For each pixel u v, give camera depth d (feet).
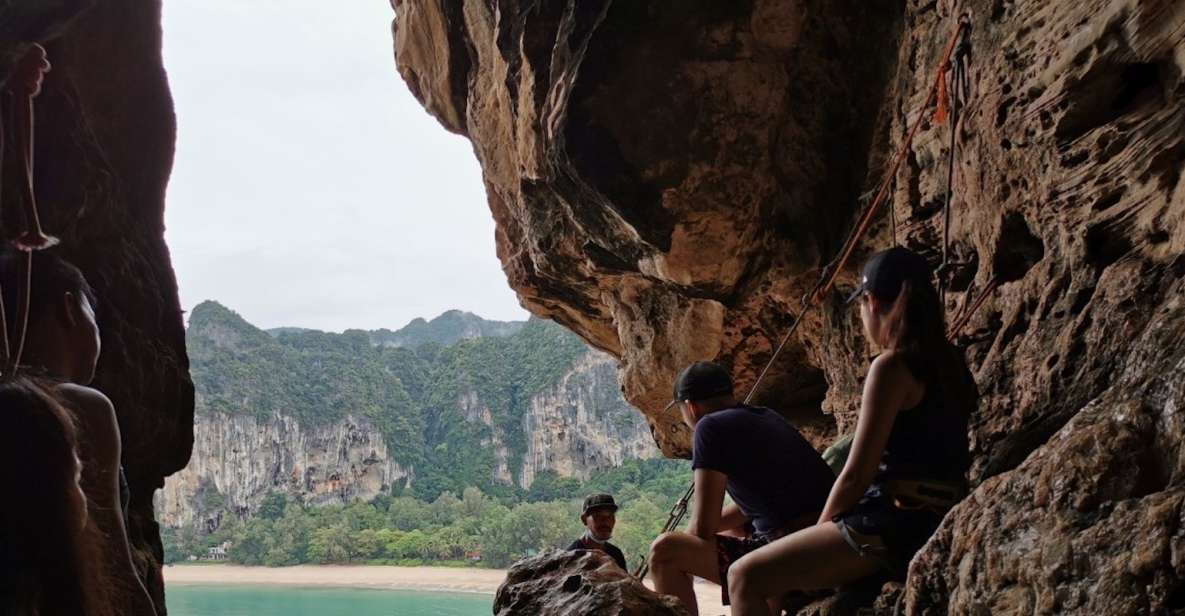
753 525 11.25
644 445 489.26
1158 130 10.25
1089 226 10.92
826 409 26.61
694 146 23.67
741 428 10.44
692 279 25.17
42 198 11.46
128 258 13.07
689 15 22.99
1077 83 11.64
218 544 421.18
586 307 37.78
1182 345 6.98
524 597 8.57
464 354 589.73
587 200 26.14
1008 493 7.51
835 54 23.29
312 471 491.31
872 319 9.68
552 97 24.98
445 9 34.88
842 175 24.14
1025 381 10.89
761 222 24.53
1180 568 5.70
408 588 323.98
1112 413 7.07
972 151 15.81
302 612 269.23
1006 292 13.94
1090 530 6.42
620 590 7.95
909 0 20.52
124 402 12.50
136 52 13.47
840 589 9.93
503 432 525.34
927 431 9.21
